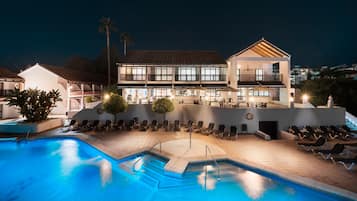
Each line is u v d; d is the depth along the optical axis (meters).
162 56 30.47
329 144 15.34
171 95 27.77
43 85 28.69
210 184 10.43
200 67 28.55
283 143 15.95
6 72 28.28
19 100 20.11
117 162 12.94
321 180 9.49
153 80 28.61
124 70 28.42
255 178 10.92
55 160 14.15
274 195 9.50
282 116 19.16
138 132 19.84
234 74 26.20
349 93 28.05
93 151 15.40
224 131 18.75
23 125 19.27
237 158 12.51
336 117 19.67
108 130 20.55
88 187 10.75
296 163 11.69
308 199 9.16
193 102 27.02
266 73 28.41
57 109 28.66
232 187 10.17
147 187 10.74
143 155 14.05
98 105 24.12
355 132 18.11
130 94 28.98
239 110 19.19
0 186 10.88
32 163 13.72
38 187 10.80
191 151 13.61
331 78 30.45
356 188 8.73
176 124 21.27
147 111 23.22
